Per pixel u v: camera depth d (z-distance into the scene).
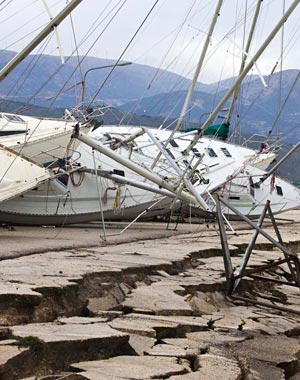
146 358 7.95
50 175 20.73
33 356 7.30
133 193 25.86
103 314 10.06
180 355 8.27
